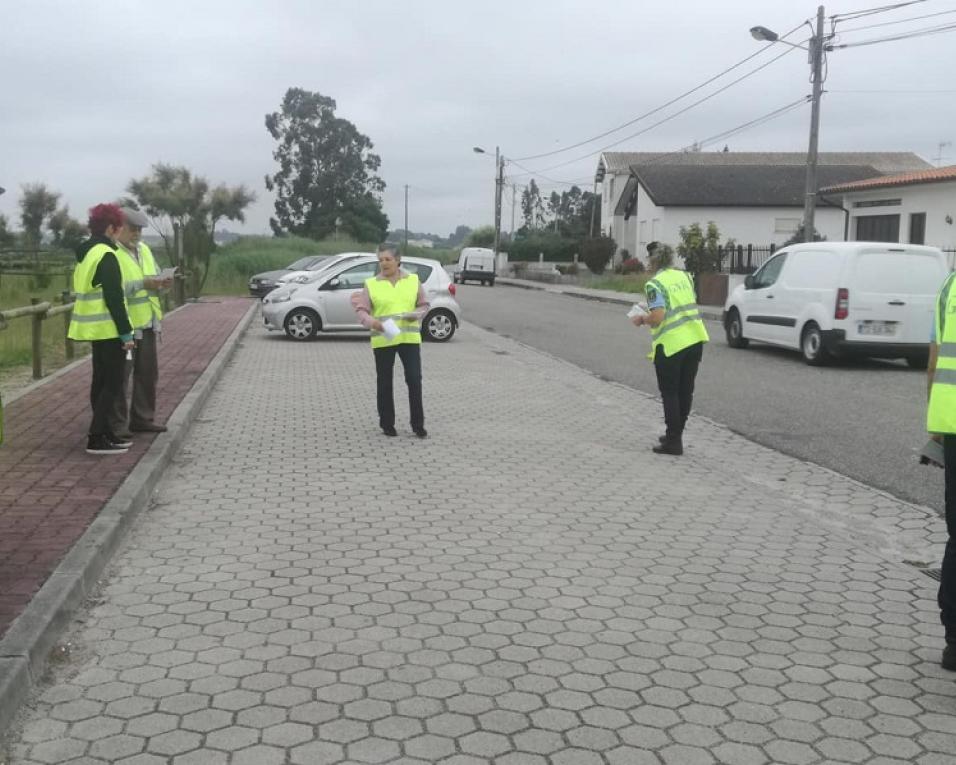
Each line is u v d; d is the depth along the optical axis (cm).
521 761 335
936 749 349
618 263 5494
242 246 5675
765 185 4838
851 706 381
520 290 4559
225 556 549
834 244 1527
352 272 1852
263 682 391
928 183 2777
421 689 387
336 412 1040
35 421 887
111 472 688
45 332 1708
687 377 866
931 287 1491
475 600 486
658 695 387
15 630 401
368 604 477
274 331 2002
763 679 404
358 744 344
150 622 452
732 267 3266
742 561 558
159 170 3831
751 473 796
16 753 336
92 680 392
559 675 402
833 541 602
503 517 639
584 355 1698
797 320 1567
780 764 336
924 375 1437
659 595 499
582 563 547
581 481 748
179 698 377
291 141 8050
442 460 810
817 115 2464
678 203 4612
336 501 672
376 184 8331
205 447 848
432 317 1875
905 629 462
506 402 1138
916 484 767
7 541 528
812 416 1077
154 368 834
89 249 729
